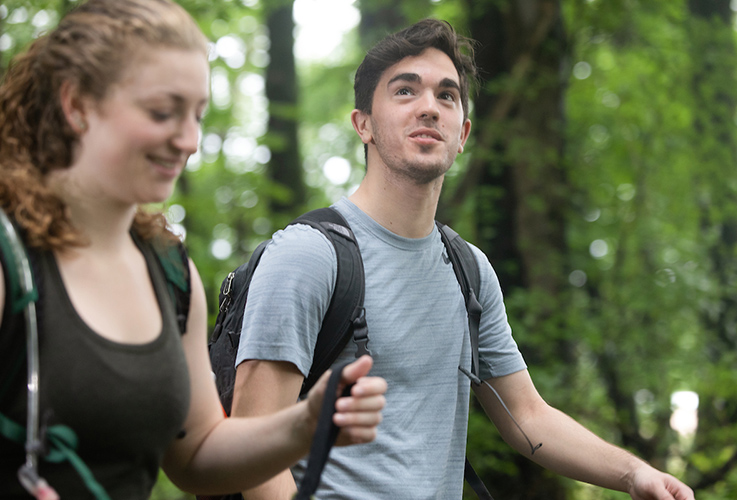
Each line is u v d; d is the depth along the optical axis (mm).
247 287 2188
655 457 7465
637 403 8273
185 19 1278
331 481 2029
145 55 1220
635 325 7625
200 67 1270
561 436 2334
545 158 6832
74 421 1188
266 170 9883
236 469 1494
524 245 6742
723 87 8859
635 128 9172
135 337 1277
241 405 2020
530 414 2406
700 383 7535
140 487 1309
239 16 8992
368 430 1351
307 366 2041
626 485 2203
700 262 8781
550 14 6980
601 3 7602
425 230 2264
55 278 1205
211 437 1531
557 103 7066
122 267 1312
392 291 2156
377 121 2248
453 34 2314
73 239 1216
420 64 2240
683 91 9023
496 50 7031
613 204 9016
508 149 6734
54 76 1234
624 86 9289
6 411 1160
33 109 1267
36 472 1155
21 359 1159
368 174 2297
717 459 7203
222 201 10133
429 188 2234
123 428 1231
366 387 1331
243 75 12023
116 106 1221
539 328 6398
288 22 10016
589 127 9172
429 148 2195
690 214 9469
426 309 2199
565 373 6637
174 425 1321
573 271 7996
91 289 1252
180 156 1271
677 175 9258
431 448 2131
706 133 8906
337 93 12453
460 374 2266
